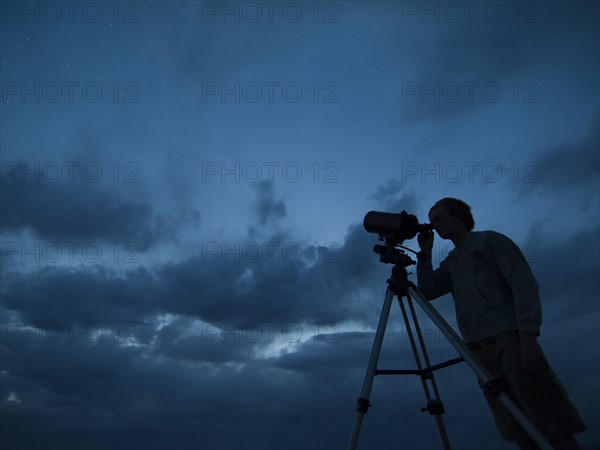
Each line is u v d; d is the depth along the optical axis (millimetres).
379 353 2107
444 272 2406
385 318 2184
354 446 1913
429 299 2424
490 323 2049
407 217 2312
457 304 2229
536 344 1860
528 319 1894
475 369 1877
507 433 2104
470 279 2135
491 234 2137
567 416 1920
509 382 2010
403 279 2215
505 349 1996
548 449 1684
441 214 2346
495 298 2059
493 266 2100
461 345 1940
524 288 1949
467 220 2359
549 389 1912
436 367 2098
